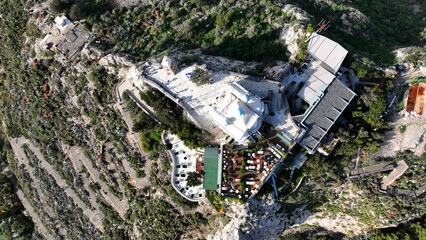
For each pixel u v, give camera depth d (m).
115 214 71.62
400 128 59.03
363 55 59.31
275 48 59.72
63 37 69.44
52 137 74.69
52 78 70.75
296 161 55.19
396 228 71.06
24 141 82.19
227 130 51.00
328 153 55.28
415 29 71.31
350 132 54.72
